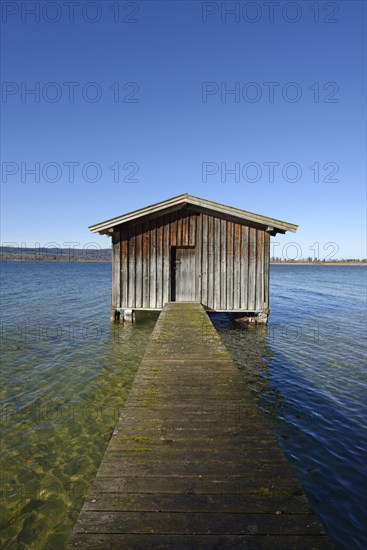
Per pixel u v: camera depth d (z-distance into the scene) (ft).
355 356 33.99
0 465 14.94
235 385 15.70
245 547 6.52
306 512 7.51
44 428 18.21
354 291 114.93
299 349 36.19
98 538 6.76
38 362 29.78
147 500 7.90
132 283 44.86
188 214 44.47
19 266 323.57
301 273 303.48
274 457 9.80
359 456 16.38
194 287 44.70
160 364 18.76
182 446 10.39
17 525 11.65
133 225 44.86
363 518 12.53
